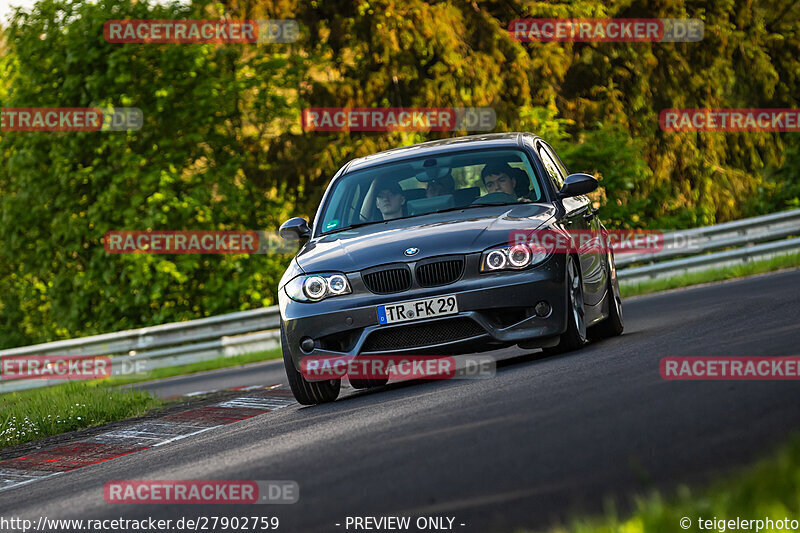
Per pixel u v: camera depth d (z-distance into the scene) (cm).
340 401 1427
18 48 5053
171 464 1130
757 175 7075
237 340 4059
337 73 5850
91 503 970
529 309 1359
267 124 5709
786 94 7169
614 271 1762
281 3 5534
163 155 5147
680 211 5156
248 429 1339
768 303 1869
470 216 1458
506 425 912
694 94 6656
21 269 5347
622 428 820
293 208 5756
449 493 712
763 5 7100
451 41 5488
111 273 4925
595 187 1556
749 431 744
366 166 1652
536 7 6012
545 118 4934
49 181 5078
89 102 5053
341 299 1382
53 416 1895
